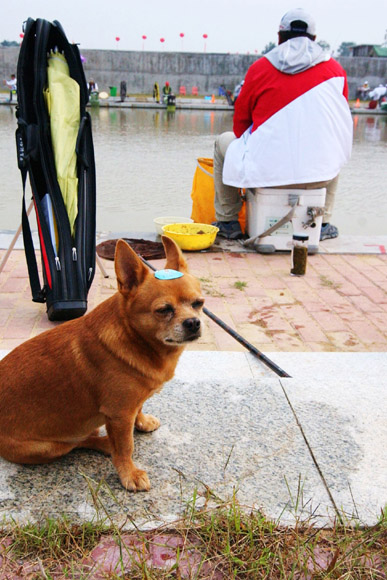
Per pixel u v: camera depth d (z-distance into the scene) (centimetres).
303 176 611
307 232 650
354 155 1650
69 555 206
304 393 321
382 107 3838
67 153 456
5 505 230
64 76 464
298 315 482
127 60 4703
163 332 220
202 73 4856
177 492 240
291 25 610
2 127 2119
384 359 367
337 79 618
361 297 529
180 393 318
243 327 453
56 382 233
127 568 201
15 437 242
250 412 300
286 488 244
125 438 239
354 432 284
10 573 199
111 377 227
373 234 813
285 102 602
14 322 447
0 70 4434
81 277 444
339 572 201
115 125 2330
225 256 645
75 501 233
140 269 227
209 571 201
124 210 905
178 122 2600
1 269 509
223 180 661
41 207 455
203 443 273
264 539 215
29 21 447
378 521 225
